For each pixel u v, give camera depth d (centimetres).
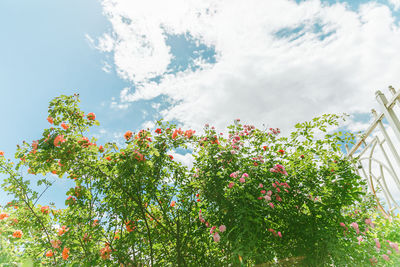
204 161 293
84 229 254
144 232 270
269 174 266
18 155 263
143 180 270
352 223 240
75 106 297
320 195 275
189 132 295
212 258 259
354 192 270
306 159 306
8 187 279
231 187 240
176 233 269
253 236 214
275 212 249
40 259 256
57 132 252
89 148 254
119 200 266
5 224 251
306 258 240
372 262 232
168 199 283
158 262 262
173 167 290
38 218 282
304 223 249
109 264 240
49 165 246
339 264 223
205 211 270
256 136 329
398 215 322
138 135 277
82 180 269
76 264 227
